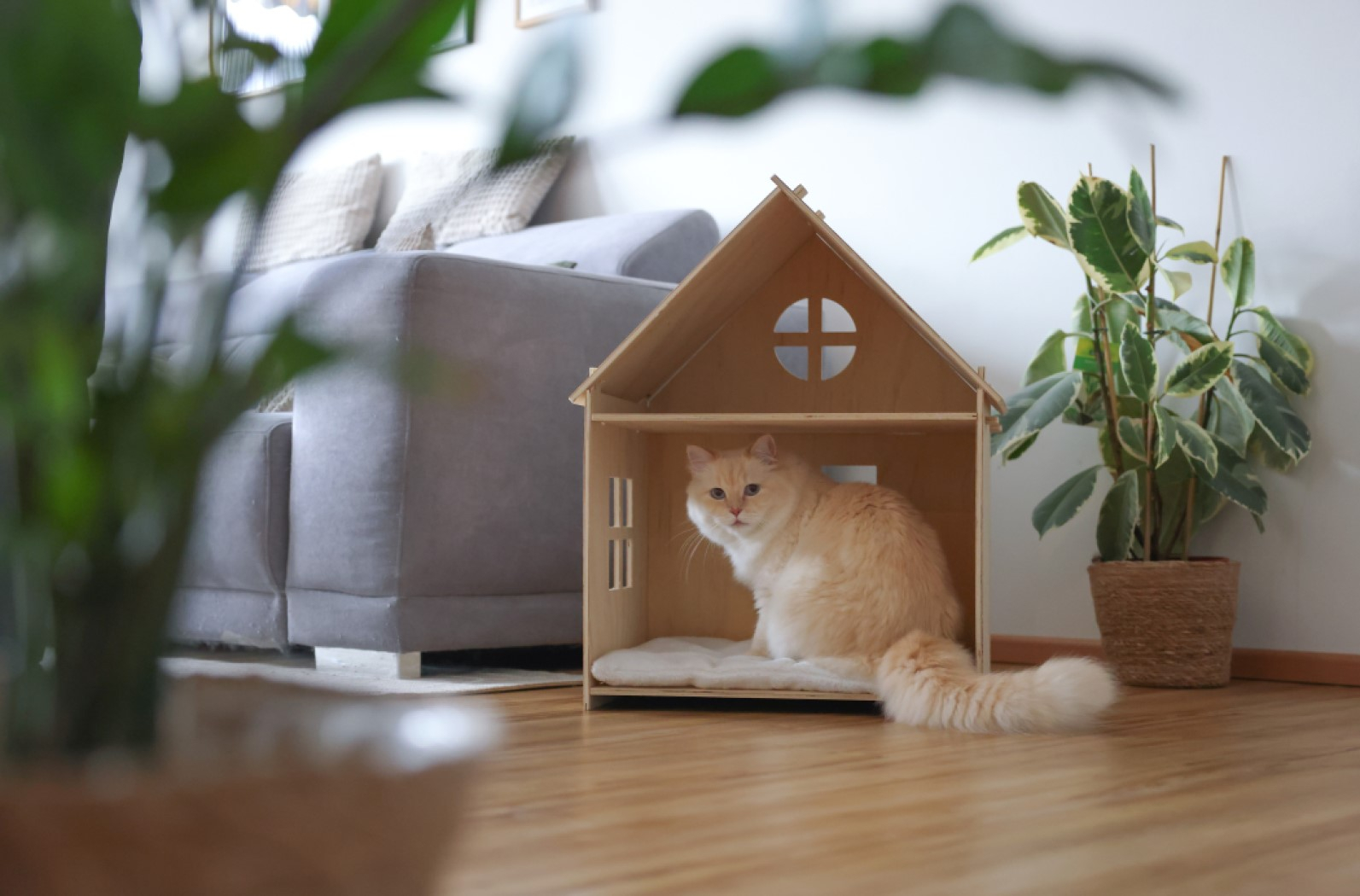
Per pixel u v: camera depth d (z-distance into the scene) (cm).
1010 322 286
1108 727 180
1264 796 129
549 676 234
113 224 37
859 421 195
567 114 31
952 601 204
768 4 329
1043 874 98
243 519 234
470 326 224
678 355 226
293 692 47
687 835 110
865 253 309
